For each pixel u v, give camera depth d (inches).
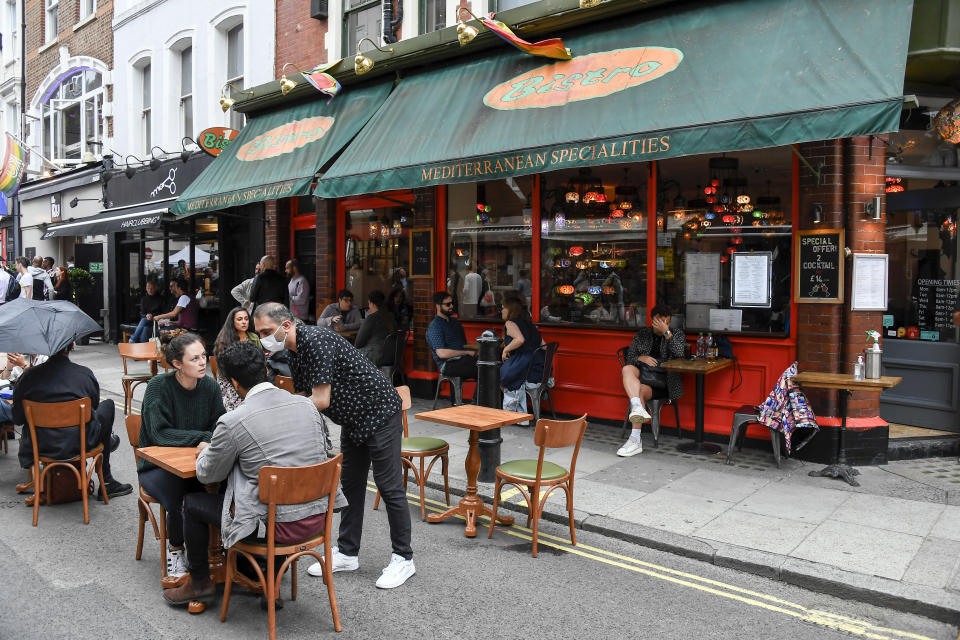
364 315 429.7
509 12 306.3
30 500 222.2
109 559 180.5
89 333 220.7
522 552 188.1
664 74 245.9
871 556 175.3
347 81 383.9
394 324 369.1
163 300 542.9
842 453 249.3
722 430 286.2
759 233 276.8
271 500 135.3
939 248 284.8
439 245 382.3
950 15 223.3
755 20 240.5
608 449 283.0
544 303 343.6
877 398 258.8
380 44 406.0
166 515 160.4
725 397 286.8
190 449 164.9
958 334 277.3
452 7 365.4
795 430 262.5
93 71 679.1
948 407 274.4
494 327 359.9
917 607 152.2
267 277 436.8
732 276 283.4
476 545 193.3
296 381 166.7
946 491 227.0
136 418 179.9
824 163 253.3
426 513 217.9
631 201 312.8
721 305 288.4
